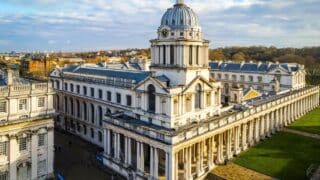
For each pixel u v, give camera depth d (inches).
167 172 2229.3
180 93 2568.9
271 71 5172.2
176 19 2751.0
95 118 3595.0
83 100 3789.4
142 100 2760.8
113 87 3277.6
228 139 2802.7
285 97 3973.9
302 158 2851.9
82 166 2881.4
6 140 2253.9
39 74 7047.2
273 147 3166.8
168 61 2753.4
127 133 2598.4
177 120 2561.5
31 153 2389.3
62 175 2640.3
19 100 2330.2
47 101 2484.0
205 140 2625.5
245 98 3796.8
